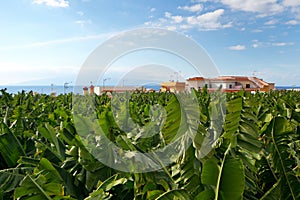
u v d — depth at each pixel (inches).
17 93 414.6
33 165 118.0
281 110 233.3
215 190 81.3
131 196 104.1
